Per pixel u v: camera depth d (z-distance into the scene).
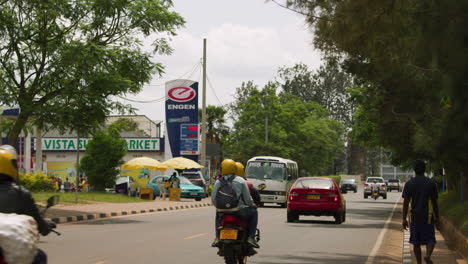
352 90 43.47
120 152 55.81
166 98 62.66
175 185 48.88
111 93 27.34
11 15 26.11
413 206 12.44
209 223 25.67
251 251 11.88
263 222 27.52
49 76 26.48
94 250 15.48
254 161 43.94
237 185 11.60
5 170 6.54
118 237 19.09
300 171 97.56
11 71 27.19
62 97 26.78
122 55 27.94
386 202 57.47
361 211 39.84
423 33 11.52
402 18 12.30
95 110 26.80
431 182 12.41
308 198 27.09
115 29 28.23
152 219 28.33
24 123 27.92
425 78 13.67
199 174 55.44
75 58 25.83
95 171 54.84
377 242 19.16
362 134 46.97
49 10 25.70
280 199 43.00
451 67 11.31
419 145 12.57
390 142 28.58
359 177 132.25
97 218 28.44
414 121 21.31
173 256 14.34
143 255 14.50
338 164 144.88
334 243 18.48
